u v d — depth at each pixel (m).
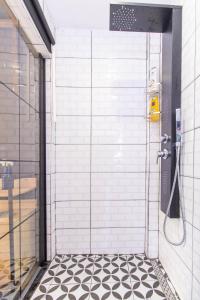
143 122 1.64
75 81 1.62
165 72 1.29
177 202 1.19
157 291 1.25
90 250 1.65
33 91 1.44
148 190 1.59
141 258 1.61
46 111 1.56
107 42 1.62
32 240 1.44
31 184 1.40
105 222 1.65
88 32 1.62
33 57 1.45
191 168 1.04
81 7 1.39
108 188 1.65
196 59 0.99
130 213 1.65
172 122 1.20
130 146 1.65
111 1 1.12
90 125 1.64
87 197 1.64
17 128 1.22
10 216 1.15
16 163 1.21
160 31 1.34
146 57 1.62
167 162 1.27
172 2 1.27
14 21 1.16
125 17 1.21
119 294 1.23
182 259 1.15
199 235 0.96
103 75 1.63
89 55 1.62
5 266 1.11
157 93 1.47
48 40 1.47
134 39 1.62
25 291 1.26
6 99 1.11
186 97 1.11
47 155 1.56
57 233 1.64
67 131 1.63
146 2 1.26
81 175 1.64
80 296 1.21
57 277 1.39
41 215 1.53
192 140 1.03
